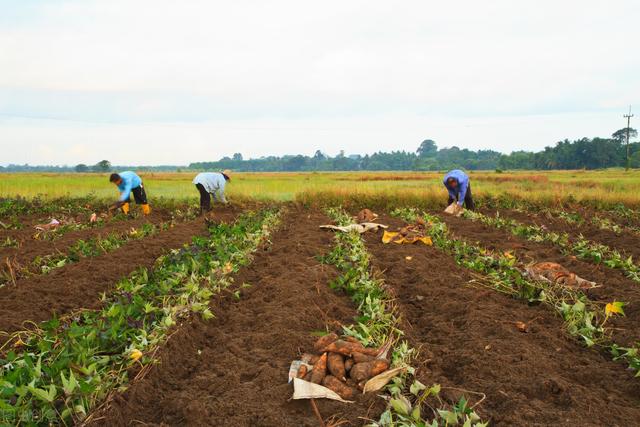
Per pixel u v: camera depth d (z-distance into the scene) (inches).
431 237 454.3
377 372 176.2
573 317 245.6
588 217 650.2
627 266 349.4
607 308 238.2
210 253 348.8
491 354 202.8
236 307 274.8
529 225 551.5
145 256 386.9
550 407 167.5
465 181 614.2
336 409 165.5
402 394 171.5
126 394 172.6
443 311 266.7
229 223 570.6
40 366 167.5
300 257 377.4
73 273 325.7
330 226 509.7
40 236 475.8
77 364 169.9
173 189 996.6
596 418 159.0
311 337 222.4
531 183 1194.0
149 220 609.3
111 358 187.8
